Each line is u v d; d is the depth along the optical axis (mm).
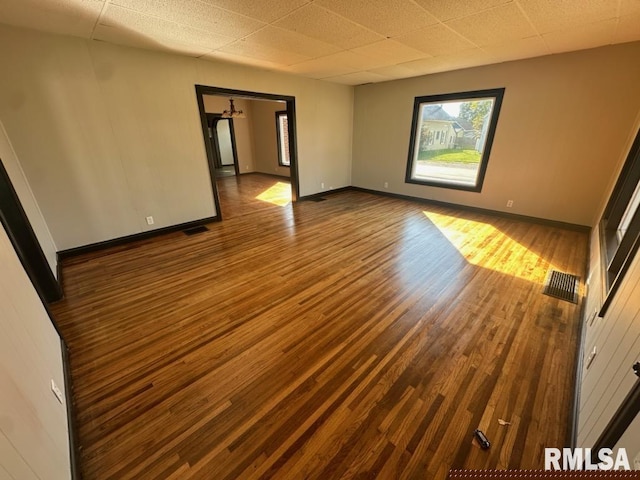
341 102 6043
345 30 2762
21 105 2738
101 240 3494
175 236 3951
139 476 1196
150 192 3785
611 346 1258
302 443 1320
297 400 1531
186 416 1444
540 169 4168
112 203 3496
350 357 1821
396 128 5711
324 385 1622
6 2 2104
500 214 4723
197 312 2277
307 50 3414
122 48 3197
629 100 3355
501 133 4383
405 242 3670
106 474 1201
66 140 3049
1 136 2461
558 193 4094
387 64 4160
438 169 5496
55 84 2883
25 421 894
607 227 2852
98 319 2195
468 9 2340
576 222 4027
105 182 3395
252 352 1865
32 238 2229
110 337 2004
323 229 4199
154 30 2730
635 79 3277
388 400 1529
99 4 2176
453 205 5281
